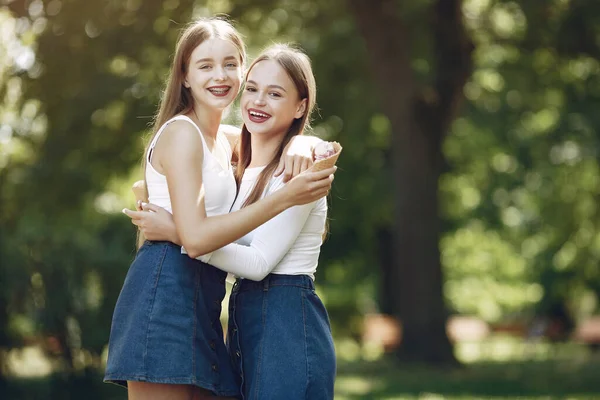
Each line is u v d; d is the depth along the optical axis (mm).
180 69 4125
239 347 4098
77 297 10945
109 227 13992
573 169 20953
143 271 3975
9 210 14109
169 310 3904
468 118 20125
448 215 25109
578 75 17219
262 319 4055
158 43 14086
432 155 16250
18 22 13492
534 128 20906
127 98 14391
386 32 15695
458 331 35719
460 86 16141
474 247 33531
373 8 15523
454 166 22984
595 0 14758
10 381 11000
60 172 14500
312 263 4180
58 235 11312
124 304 3986
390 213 23078
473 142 22031
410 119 16062
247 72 4262
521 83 18125
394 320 26094
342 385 13461
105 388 11109
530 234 26984
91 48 13742
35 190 14383
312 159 3992
